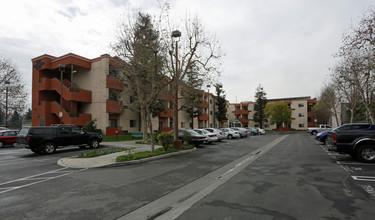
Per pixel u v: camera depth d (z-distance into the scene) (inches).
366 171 290.5
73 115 931.3
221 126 2096.5
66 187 230.7
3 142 636.7
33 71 1030.4
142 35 538.9
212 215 154.9
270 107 1836.9
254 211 160.2
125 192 213.3
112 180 259.3
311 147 628.1
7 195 205.0
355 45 521.3
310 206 168.4
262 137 1188.5
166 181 254.5
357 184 228.5
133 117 1142.3
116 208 172.4
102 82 969.5
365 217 147.6
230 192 208.4
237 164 363.3
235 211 161.2
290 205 171.2
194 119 1608.0
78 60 961.5
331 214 153.0
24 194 207.8
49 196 201.8
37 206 176.6
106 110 949.8
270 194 199.6
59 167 340.8
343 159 393.7
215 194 203.6
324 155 453.4
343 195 193.8
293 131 2052.2
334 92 1190.9
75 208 172.2
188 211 163.9
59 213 162.4
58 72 1067.9
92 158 404.8
